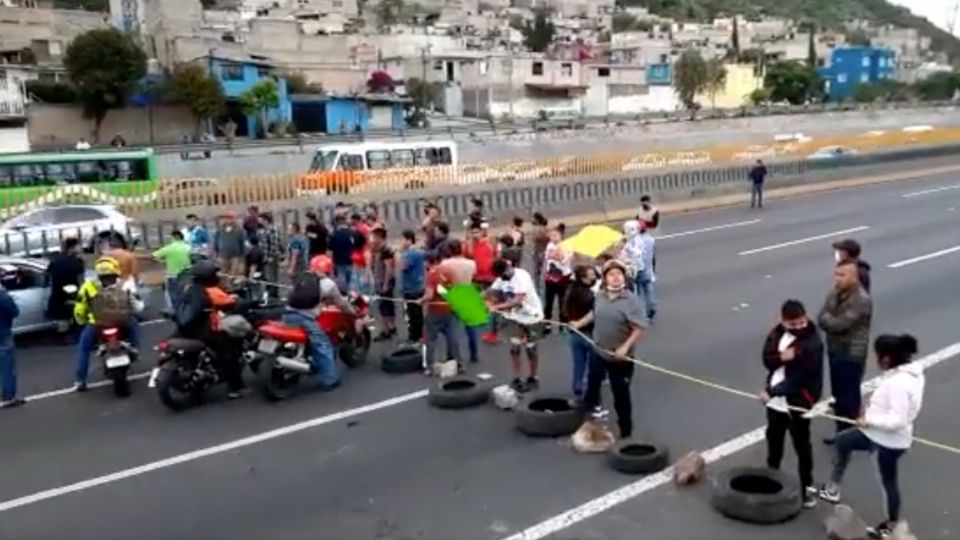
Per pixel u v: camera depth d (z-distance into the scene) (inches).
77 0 3329.2
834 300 305.0
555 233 492.4
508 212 964.0
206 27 2918.3
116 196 964.6
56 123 2041.1
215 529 260.8
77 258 515.5
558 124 2527.1
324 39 3095.5
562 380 402.9
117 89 2069.4
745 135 2805.1
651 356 447.5
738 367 426.0
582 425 331.0
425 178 1038.4
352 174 980.6
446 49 3634.4
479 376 413.1
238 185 914.7
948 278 648.4
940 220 979.9
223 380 385.7
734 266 716.7
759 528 254.2
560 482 290.0
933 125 3289.9
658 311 553.0
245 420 359.6
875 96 4793.3
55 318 508.4
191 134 2258.9
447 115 3107.8
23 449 331.9
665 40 5137.8
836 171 1393.9
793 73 4180.6
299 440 334.6
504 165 1101.7
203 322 379.6
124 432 348.8
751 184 1208.8
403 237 477.1
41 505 281.3
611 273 316.8
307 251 567.2
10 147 1817.2
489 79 3134.8
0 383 415.2
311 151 1850.4
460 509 270.5
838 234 887.7
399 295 511.8
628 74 3604.8
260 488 290.2
